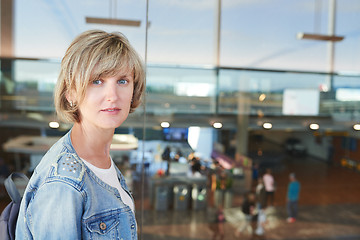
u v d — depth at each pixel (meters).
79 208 0.54
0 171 9.72
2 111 10.39
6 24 8.77
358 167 13.58
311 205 11.25
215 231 9.24
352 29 11.05
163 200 10.16
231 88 11.50
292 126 12.12
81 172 0.56
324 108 12.04
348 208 11.10
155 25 10.30
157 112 11.15
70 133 0.61
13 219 0.67
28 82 10.24
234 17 10.77
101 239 0.57
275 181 12.27
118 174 0.70
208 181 10.86
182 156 10.91
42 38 8.83
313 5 10.88
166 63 10.75
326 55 11.36
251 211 10.09
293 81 11.65
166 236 8.86
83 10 7.69
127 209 0.62
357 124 11.98
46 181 0.54
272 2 10.77
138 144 8.96
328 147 14.56
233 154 12.08
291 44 11.14
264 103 11.91
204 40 10.73
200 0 10.42
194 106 11.43
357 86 11.70
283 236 9.35
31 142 10.66
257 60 11.25
